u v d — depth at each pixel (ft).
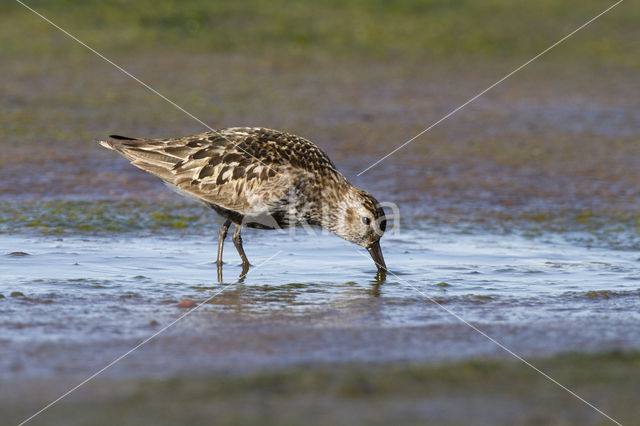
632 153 79.66
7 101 85.81
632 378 30.55
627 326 38.09
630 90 104.12
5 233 53.47
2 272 45.14
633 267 49.93
